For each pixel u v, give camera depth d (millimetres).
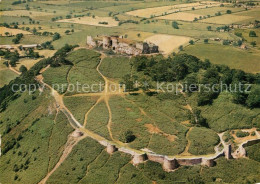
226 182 166250
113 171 175000
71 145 197125
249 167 173500
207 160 172500
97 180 173875
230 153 179125
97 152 187500
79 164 184625
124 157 180000
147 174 169250
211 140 188500
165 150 181375
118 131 199500
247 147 183875
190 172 169250
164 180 166125
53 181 181250
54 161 193750
